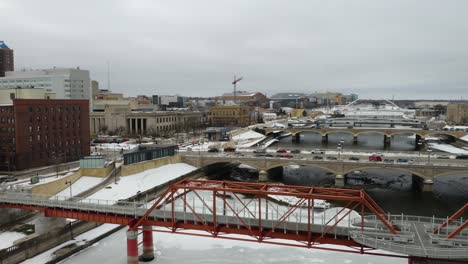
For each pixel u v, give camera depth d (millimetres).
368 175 127812
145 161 115562
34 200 64688
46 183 83062
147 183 105438
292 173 132375
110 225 76875
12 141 109625
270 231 50031
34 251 60562
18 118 108562
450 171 101562
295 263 60438
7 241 62469
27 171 109250
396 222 52031
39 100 115438
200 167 130000
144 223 55812
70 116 127562
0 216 68250
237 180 123562
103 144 179375
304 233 49438
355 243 46844
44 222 63688
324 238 47938
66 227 67500
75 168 116312
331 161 113438
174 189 52781
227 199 95250
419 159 117188
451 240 43094
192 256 63031
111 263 59531
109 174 105875
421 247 41812
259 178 121875
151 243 61031
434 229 48469
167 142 188250
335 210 84312
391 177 124688
